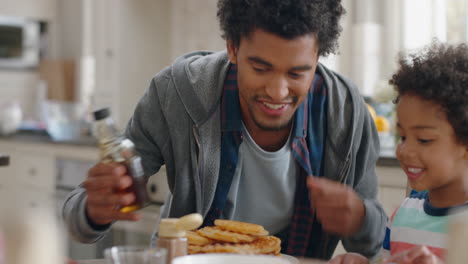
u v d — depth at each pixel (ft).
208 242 3.33
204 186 4.34
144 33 12.28
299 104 3.87
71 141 10.52
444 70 3.53
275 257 2.63
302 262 3.48
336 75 4.60
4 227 1.85
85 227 3.56
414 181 3.65
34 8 14.39
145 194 3.47
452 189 3.68
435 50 3.84
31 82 14.90
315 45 3.68
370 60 9.97
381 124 8.18
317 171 4.42
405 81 3.68
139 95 12.30
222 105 4.33
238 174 4.33
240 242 3.33
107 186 3.32
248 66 3.71
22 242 1.83
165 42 12.53
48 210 1.98
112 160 3.37
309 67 3.68
